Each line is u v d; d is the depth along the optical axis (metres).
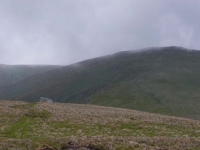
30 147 29.02
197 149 30.09
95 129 43.94
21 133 41.78
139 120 52.25
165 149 29.48
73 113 57.53
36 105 65.38
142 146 30.17
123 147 29.52
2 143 30.06
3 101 71.25
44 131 42.69
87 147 29.44
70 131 42.59
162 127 46.62
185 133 42.78
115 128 45.03
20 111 57.34
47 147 29.09
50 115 54.81
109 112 63.66
